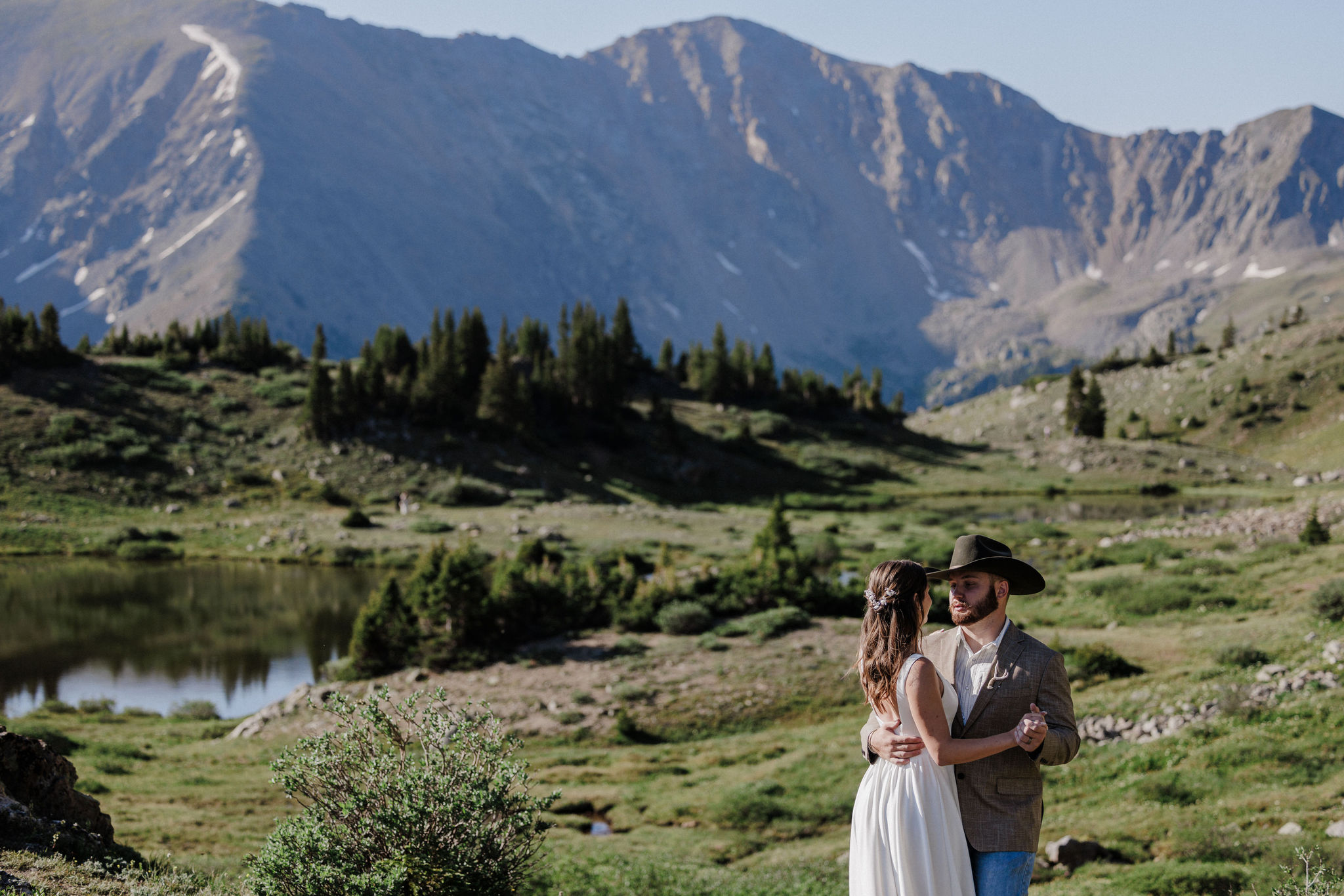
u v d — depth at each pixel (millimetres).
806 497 119062
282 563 72625
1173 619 37531
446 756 7234
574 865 14992
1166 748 19234
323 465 102438
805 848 17594
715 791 21562
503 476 108250
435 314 134000
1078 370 161625
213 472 97562
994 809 4453
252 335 130125
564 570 45000
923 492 126750
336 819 6988
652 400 142625
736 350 172125
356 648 36094
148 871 8586
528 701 31875
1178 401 174625
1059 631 37250
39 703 35781
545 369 135125
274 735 29359
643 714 30438
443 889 6762
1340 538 50688
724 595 43844
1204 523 70250
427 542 78000
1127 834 14859
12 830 8234
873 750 4672
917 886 4320
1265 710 20219
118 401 107125
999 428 176875
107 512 85500
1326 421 150500
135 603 55812
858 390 171750
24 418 98000
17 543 75188
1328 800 14375
